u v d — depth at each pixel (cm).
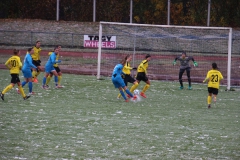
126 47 7875
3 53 7431
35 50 4112
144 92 3775
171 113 2897
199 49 7688
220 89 4319
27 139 2103
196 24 10144
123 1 10275
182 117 2770
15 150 1908
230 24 10012
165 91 4016
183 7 10350
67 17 10319
